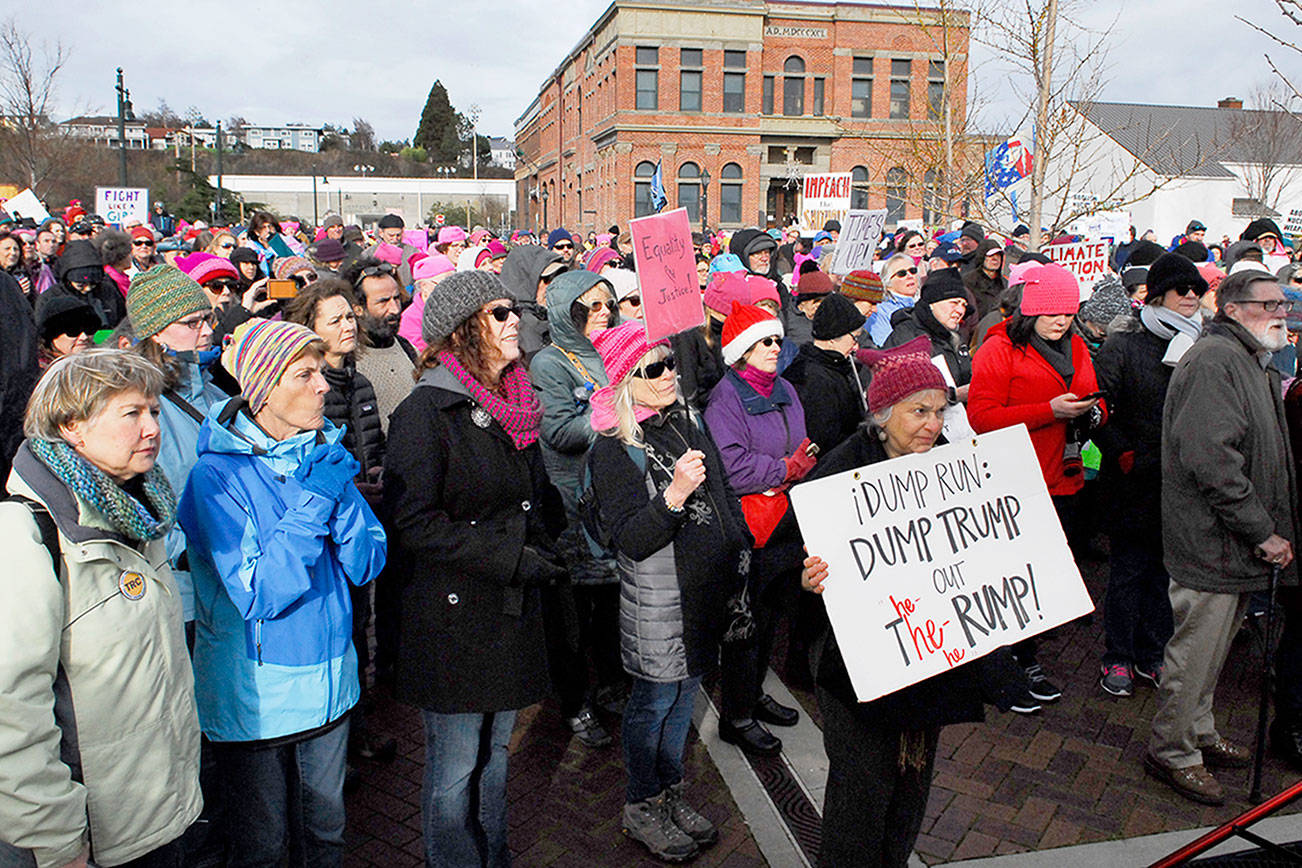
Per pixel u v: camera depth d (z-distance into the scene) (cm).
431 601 300
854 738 286
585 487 355
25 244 923
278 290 541
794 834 372
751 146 4038
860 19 3962
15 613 209
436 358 310
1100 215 1307
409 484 293
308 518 271
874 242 771
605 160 4291
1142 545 486
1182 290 466
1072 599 310
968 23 1220
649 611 334
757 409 406
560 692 447
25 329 414
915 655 283
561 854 361
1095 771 423
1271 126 2866
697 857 359
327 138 10431
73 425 226
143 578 237
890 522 289
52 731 214
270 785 280
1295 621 425
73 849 218
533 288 578
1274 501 396
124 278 793
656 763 358
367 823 381
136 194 1805
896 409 291
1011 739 451
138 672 232
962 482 301
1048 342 491
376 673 509
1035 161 952
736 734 435
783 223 4209
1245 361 385
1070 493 502
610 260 724
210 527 271
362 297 486
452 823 306
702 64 3975
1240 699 495
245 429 278
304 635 278
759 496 346
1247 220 3591
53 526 221
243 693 275
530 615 308
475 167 7638
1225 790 409
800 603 296
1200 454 378
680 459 311
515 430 309
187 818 248
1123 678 494
